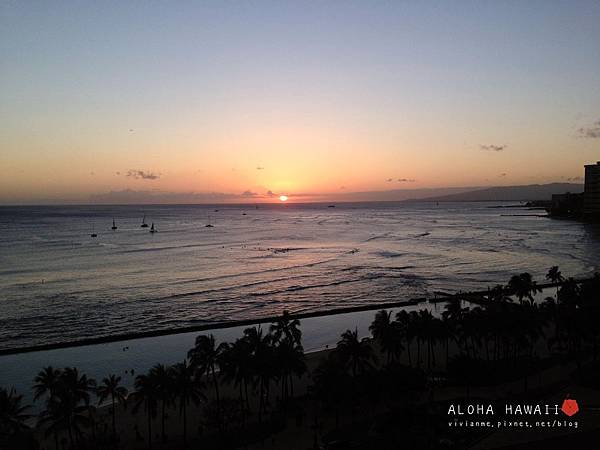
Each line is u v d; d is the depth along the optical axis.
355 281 161.12
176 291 147.88
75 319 117.25
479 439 47.91
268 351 64.44
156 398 56.91
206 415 61.72
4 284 158.75
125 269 188.75
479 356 84.12
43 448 58.03
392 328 73.06
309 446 55.12
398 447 50.16
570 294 90.31
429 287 151.38
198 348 63.62
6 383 80.62
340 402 58.91
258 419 63.53
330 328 112.44
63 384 53.91
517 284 104.69
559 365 76.25
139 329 109.62
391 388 63.94
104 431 59.56
